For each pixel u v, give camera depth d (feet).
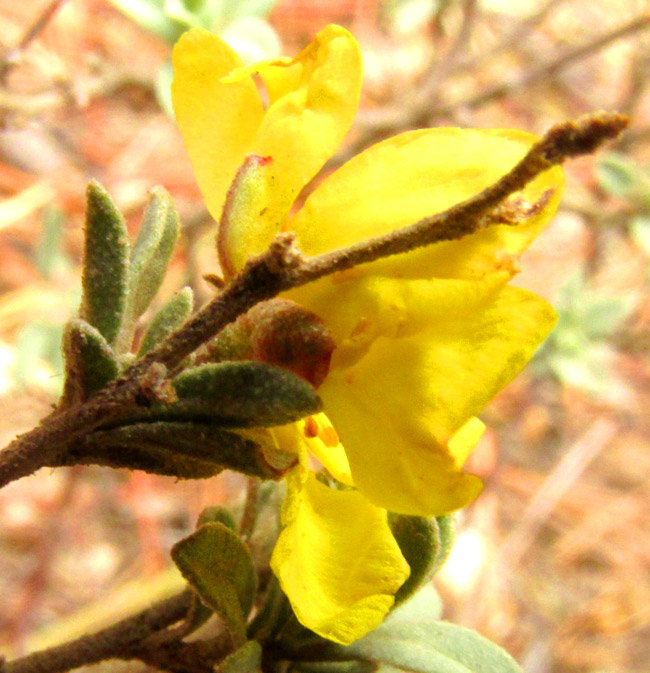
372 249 0.18
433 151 0.20
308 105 0.21
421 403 0.18
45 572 0.65
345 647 0.23
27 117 0.52
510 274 0.18
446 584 0.73
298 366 0.19
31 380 0.60
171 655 0.24
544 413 0.90
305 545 0.19
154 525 0.76
